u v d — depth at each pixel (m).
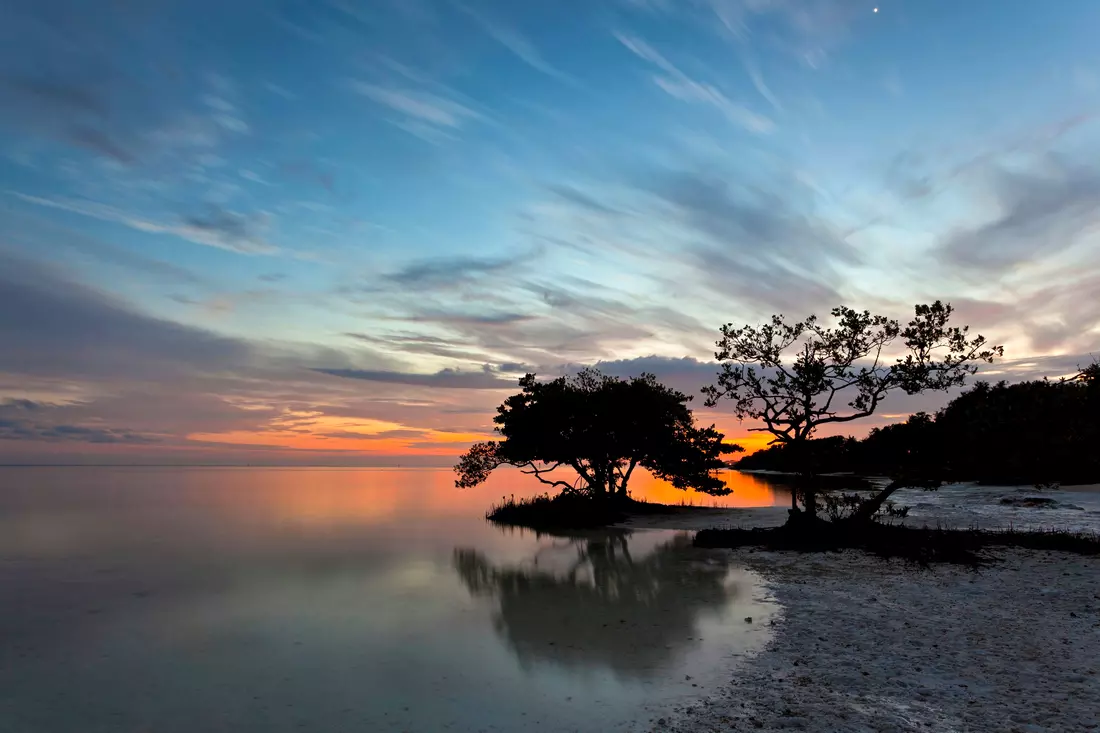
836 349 24.25
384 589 16.44
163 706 8.78
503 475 116.94
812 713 7.81
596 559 21.09
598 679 9.54
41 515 36.94
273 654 11.03
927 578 16.12
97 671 10.24
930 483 24.14
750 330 25.00
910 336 23.19
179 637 12.12
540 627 12.55
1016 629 11.36
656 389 39.12
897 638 10.95
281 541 25.89
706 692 8.80
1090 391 23.55
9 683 9.73
